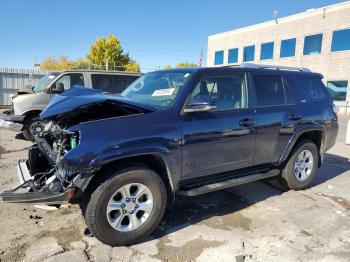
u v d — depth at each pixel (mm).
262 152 4516
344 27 23422
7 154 7309
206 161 3871
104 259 3080
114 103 3275
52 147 3775
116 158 3131
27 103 8547
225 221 4012
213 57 35875
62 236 3484
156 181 3406
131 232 3318
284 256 3262
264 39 29641
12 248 3219
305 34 26141
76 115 3426
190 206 4457
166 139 3445
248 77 4473
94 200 3113
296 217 4195
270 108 4605
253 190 5199
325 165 7129
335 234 3754
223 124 3967
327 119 5438
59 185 3230
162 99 3830
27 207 4211
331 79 24562
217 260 3146
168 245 3398
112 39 47844
